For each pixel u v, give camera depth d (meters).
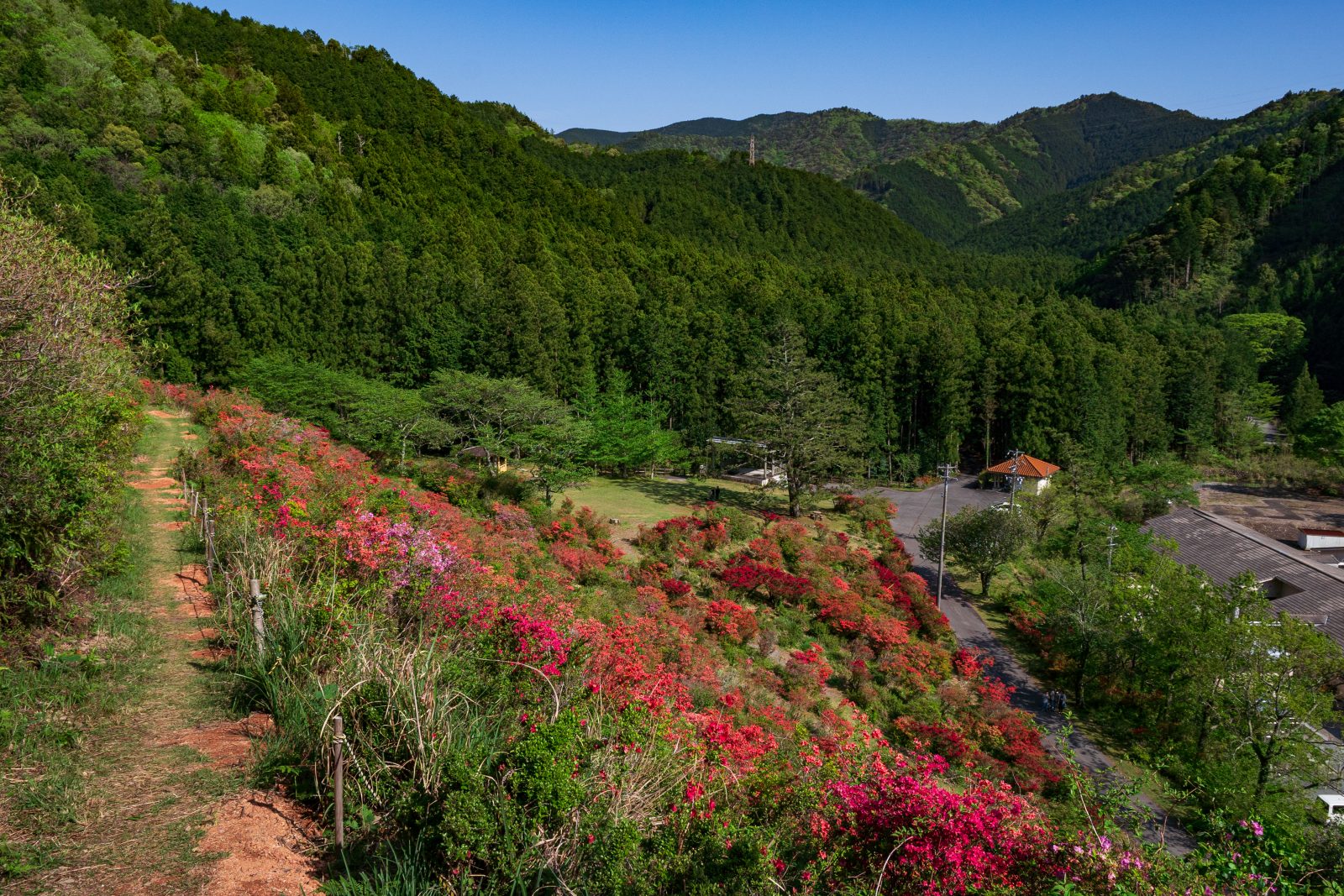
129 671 7.70
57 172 65.81
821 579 31.16
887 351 65.56
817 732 17.66
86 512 8.84
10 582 7.71
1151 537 39.38
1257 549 37.09
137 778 5.77
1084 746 23.73
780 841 6.28
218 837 5.11
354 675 6.53
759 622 25.72
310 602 8.40
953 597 37.41
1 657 7.16
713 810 6.06
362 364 58.34
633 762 6.08
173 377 46.91
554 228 112.44
